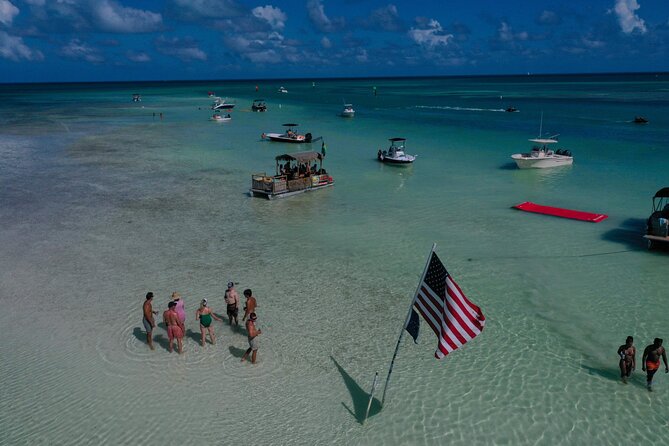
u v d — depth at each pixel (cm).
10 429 1152
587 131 6041
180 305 1478
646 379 1329
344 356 1444
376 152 4891
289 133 5684
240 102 12675
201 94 17338
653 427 1165
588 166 4019
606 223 2553
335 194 3234
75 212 2816
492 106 10388
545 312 1681
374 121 7725
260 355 1445
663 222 2112
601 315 1658
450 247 2258
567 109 9194
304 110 10000
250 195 3183
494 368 1385
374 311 1692
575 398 1262
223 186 3453
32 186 3438
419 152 4859
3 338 1527
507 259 2116
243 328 1592
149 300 1444
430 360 1424
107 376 1347
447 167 4112
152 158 4550
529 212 2770
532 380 1333
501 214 2744
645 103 10338
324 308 1712
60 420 1183
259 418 1202
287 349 1476
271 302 1756
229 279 1939
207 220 2672
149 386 1309
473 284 1889
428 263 1185
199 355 1445
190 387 1307
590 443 1124
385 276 1959
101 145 5300
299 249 2248
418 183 3531
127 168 4075
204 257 2156
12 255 2173
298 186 3222
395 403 1254
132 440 1129
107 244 2308
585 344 1496
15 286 1873
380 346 1492
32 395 1268
